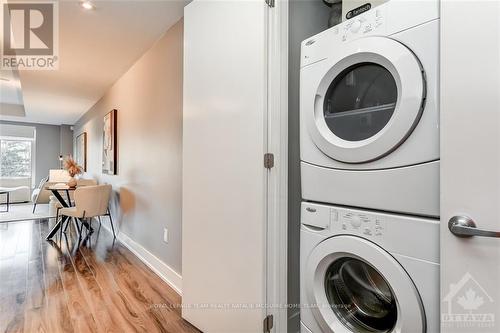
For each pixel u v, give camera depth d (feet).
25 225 15.81
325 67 3.77
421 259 2.86
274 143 4.50
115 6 6.97
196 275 5.85
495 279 2.36
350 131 3.61
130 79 11.60
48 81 13.23
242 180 4.76
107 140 14.66
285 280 4.59
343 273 3.91
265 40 4.46
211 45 5.51
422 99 2.84
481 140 2.43
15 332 5.69
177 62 8.00
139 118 10.73
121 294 7.47
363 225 3.33
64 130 27.45
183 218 6.28
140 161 10.69
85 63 10.94
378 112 3.33
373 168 3.27
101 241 12.75
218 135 5.30
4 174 26.53
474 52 2.48
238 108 4.87
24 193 24.94
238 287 4.81
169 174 8.48
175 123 8.18
